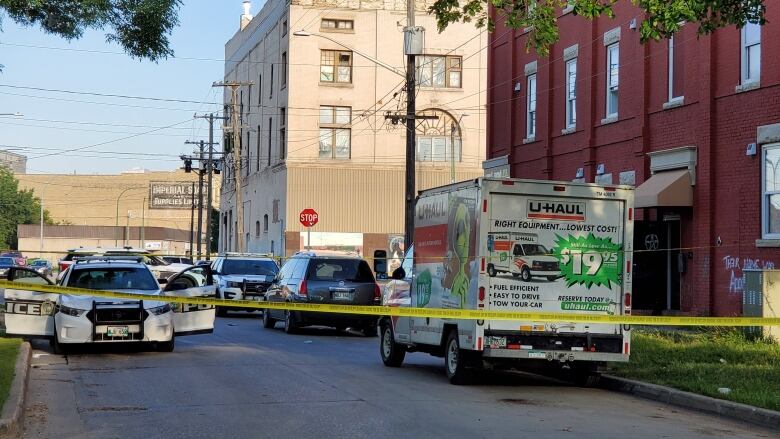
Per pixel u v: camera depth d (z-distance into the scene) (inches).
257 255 1268.5
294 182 2085.4
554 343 512.7
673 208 868.6
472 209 519.8
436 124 2133.4
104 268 712.4
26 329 674.2
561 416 424.8
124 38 589.3
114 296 517.3
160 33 588.1
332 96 2096.5
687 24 853.8
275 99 2235.5
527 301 514.0
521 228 515.8
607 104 992.9
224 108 2805.1
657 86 903.1
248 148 2586.1
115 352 692.7
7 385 447.2
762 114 760.3
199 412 421.1
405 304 621.6
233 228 2795.3
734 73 794.2
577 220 523.5
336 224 2096.5
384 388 509.4
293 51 2082.9
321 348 760.3
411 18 1158.3
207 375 556.4
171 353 688.4
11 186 4439.0
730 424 413.7
